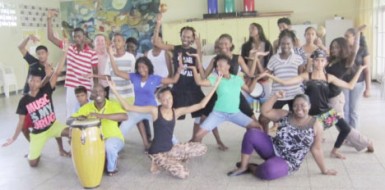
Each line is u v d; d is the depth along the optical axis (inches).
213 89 140.5
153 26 449.4
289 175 131.3
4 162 160.4
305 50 169.3
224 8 418.0
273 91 151.6
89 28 472.1
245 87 151.2
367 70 172.2
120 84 169.9
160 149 135.6
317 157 128.6
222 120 147.2
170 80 155.4
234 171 134.7
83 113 138.9
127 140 187.8
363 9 362.6
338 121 143.6
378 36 356.8
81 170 126.3
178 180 132.8
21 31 408.2
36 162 152.9
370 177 126.9
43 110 151.6
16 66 400.5
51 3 460.4
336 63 150.5
